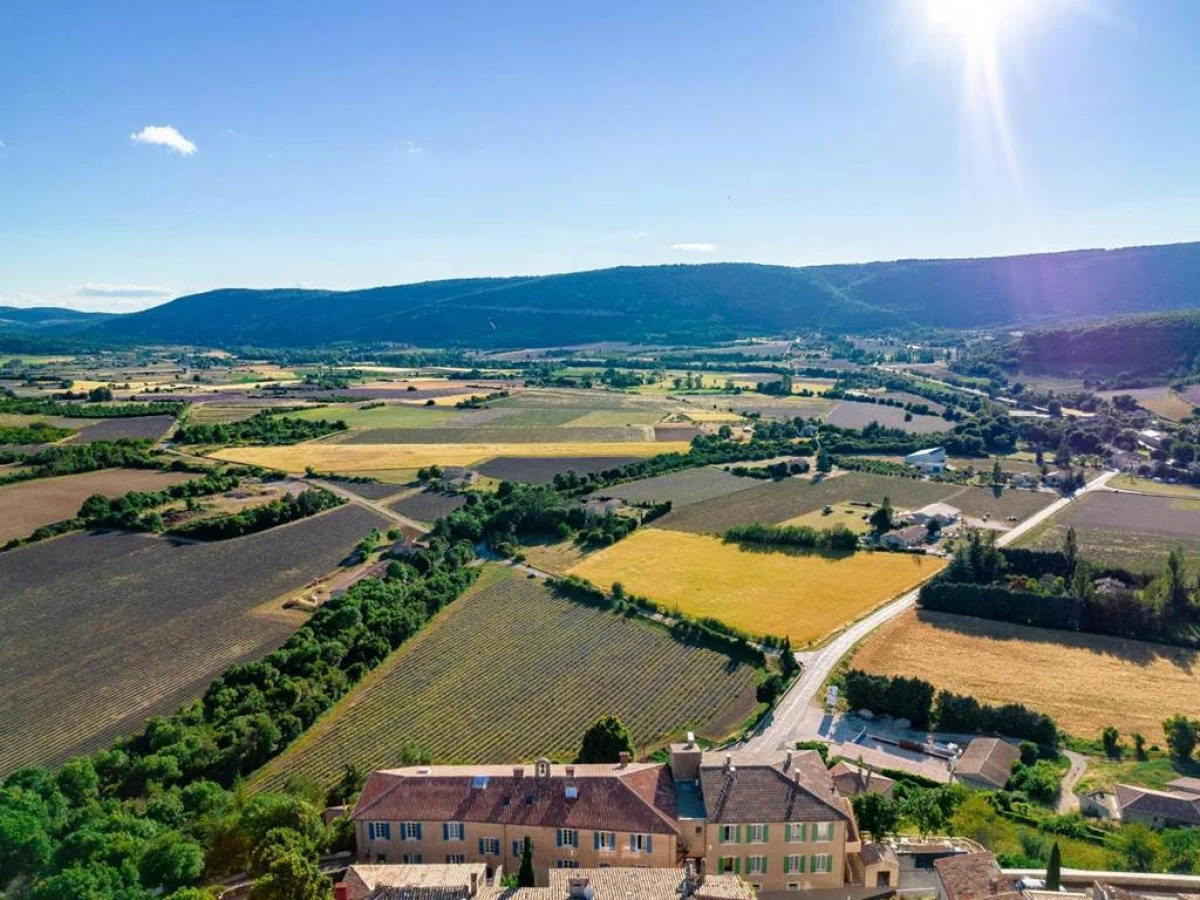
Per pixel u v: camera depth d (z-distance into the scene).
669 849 73.06
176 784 100.44
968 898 67.94
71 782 92.25
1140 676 138.12
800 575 187.75
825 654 147.12
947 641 152.00
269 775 108.69
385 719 124.31
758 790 76.00
